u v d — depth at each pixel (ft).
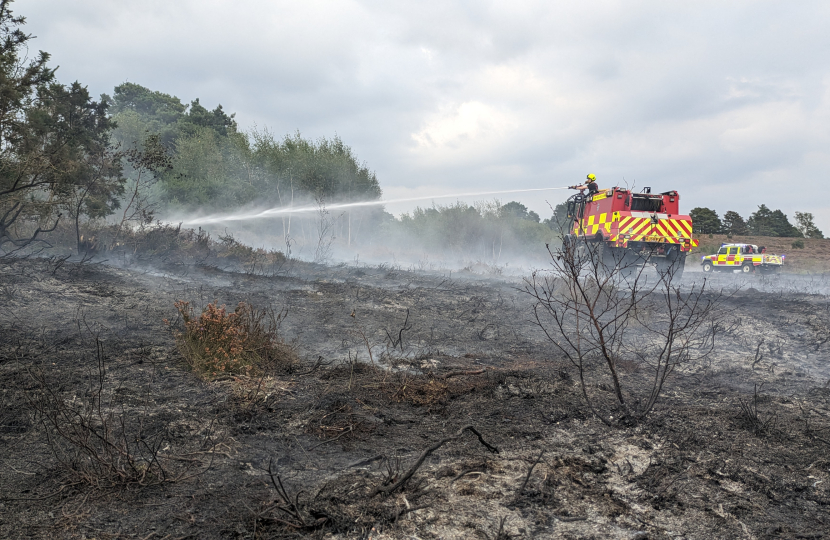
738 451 13.37
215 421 13.98
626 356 23.45
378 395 16.79
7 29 35.22
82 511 9.63
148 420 13.78
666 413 15.97
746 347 25.67
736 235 226.17
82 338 20.74
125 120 131.85
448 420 15.20
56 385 15.74
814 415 16.08
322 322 27.94
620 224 56.08
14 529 8.96
